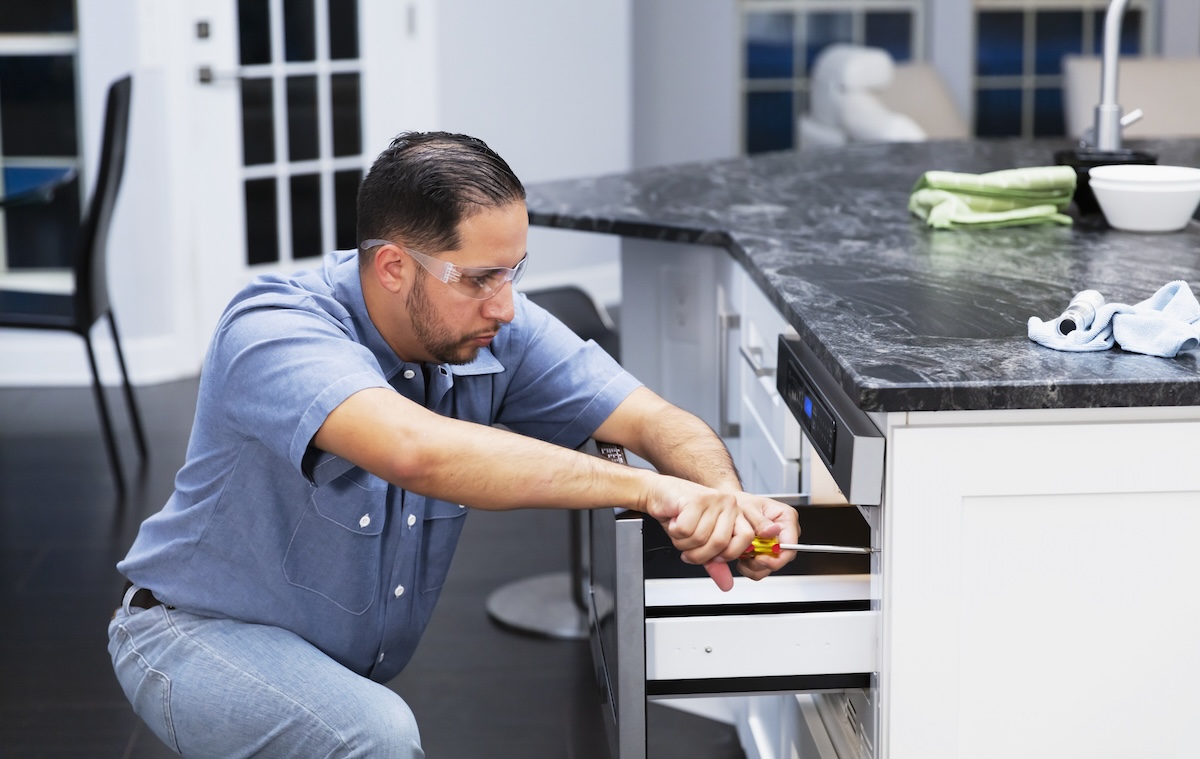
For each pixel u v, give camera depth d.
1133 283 1.60
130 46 4.32
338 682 1.33
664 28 6.03
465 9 5.02
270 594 1.38
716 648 1.25
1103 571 1.22
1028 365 1.22
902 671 1.23
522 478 1.21
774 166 2.92
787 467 1.69
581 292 2.62
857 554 1.37
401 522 1.40
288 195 4.76
